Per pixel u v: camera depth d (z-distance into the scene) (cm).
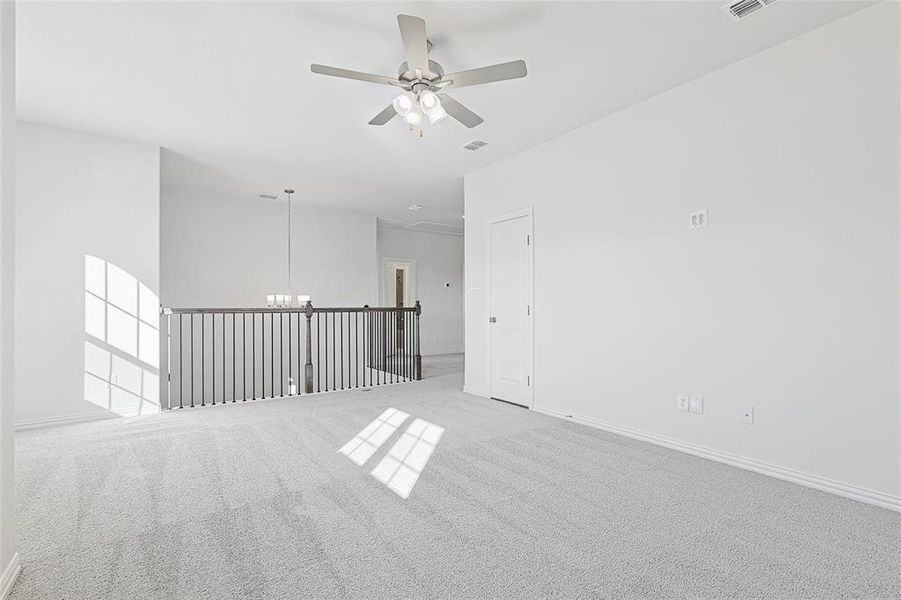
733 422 303
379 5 243
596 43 280
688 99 329
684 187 331
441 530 217
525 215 473
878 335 244
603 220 392
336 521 225
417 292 965
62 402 405
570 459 315
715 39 276
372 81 266
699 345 322
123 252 434
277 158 501
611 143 385
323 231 780
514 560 192
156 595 168
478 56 295
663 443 343
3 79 166
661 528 220
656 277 349
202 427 396
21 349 390
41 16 249
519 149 470
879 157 244
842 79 256
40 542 204
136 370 438
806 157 270
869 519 228
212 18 253
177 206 656
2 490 166
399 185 614
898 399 238
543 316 452
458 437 366
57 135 407
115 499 249
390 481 276
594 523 224
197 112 378
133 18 252
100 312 422
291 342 747
